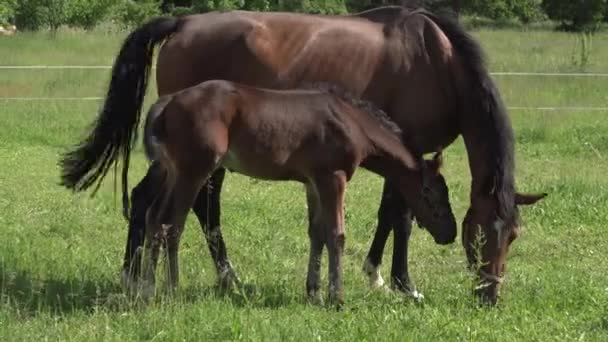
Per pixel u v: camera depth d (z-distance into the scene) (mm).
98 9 37438
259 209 11938
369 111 8102
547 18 52344
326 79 8664
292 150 7836
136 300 7652
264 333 6973
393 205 8594
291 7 38312
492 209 8000
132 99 8766
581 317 7688
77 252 9539
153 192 8383
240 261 9633
